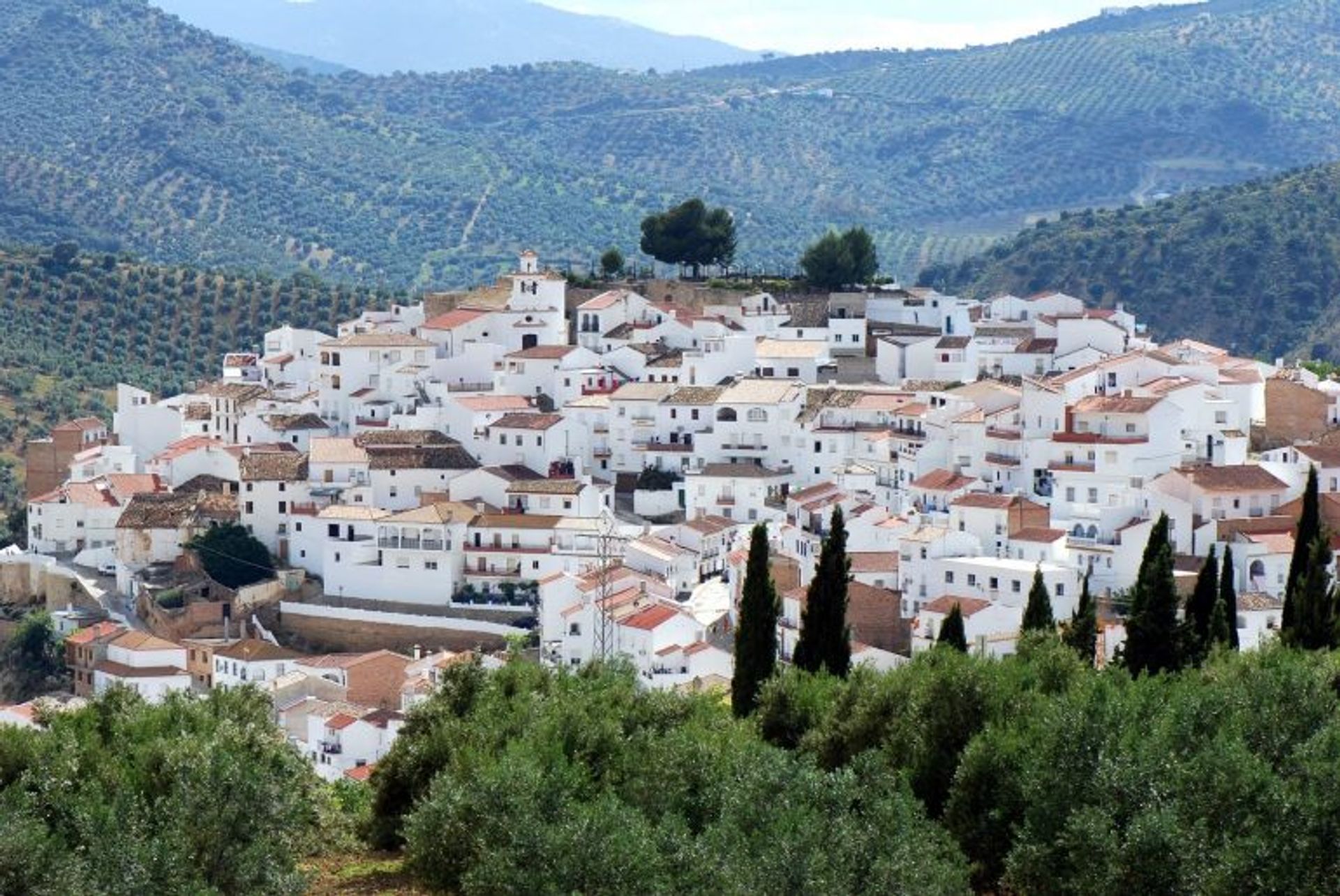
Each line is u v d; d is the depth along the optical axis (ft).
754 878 622.54
